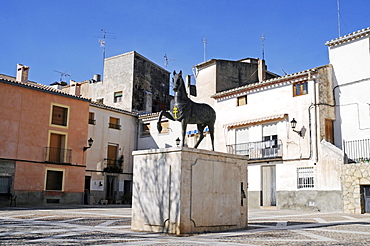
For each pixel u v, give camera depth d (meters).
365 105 23.38
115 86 41.62
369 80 23.39
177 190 9.65
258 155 26.98
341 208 21.94
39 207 24.19
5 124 26.45
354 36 24.14
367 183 20.61
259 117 27.45
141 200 10.44
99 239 8.12
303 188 24.33
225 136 29.47
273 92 26.95
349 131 24.00
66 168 29.47
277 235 9.41
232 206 11.16
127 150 36.22
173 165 9.87
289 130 25.64
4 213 16.78
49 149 28.77
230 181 11.22
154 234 9.42
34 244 7.20
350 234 9.74
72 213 17.25
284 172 25.42
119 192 34.72
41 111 28.53
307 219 15.45
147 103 41.31
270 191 26.83
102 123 34.28
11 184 26.27
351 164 21.56
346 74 24.56
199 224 9.95
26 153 27.31
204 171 10.34
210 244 7.51
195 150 10.10
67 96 30.11
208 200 10.35
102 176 33.56
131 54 41.09
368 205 20.64
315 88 24.59
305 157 24.41
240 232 10.21
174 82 10.62
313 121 24.36
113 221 13.02
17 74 33.38
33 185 27.38
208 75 32.81
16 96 27.23
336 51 25.27
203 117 11.06
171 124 34.78
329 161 23.03
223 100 30.22
